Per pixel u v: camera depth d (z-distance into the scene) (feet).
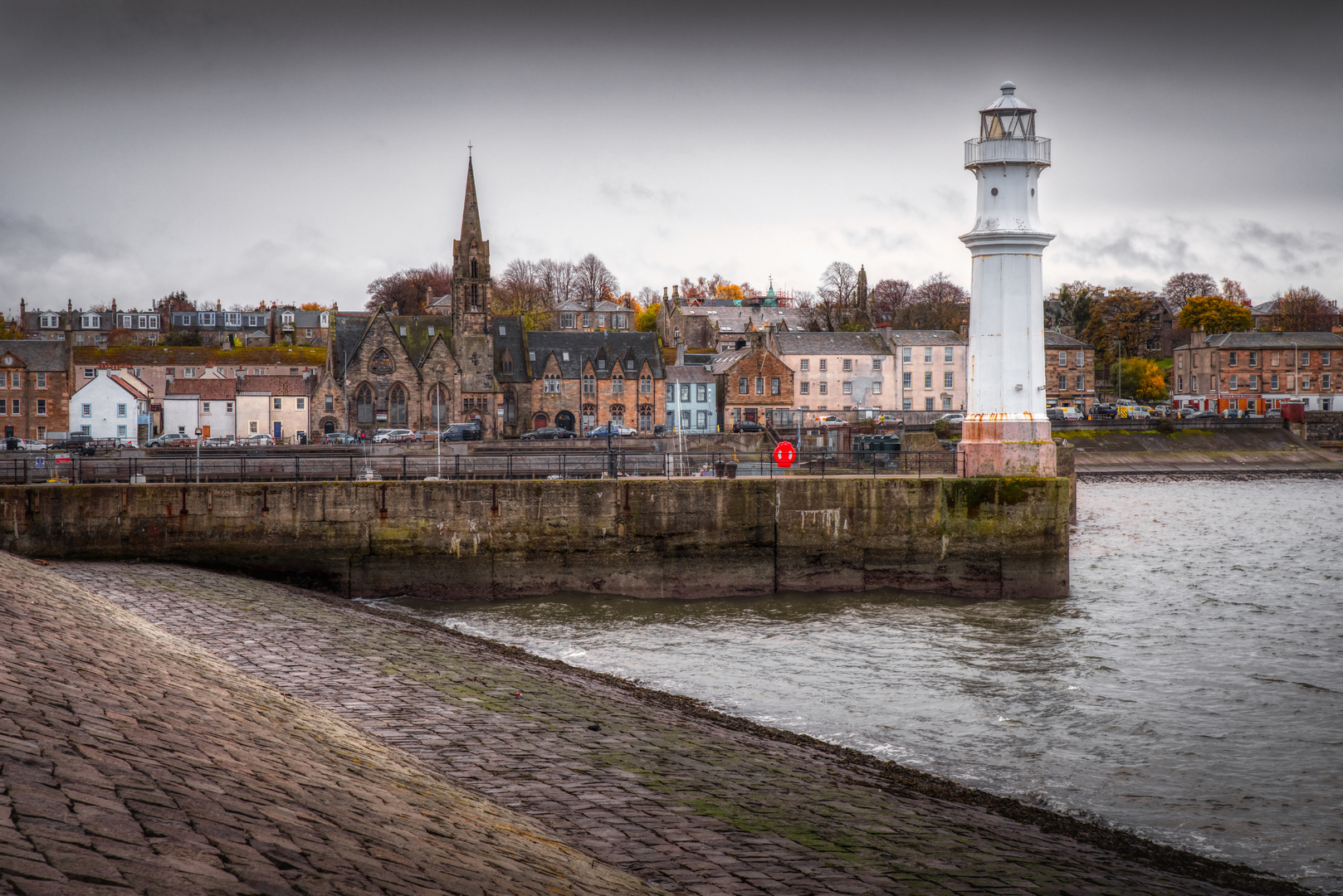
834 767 70.33
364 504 140.87
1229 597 142.51
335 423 361.30
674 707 84.94
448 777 56.39
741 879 45.98
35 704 40.63
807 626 124.26
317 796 40.57
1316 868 59.72
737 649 111.45
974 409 154.40
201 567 138.82
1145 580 156.15
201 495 138.62
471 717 71.41
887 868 49.96
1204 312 622.13
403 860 34.47
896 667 103.71
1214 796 70.64
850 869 48.96
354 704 72.18
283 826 34.30
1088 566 169.37
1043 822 63.77
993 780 72.90
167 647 74.90
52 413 366.22
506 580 143.02
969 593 146.00
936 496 146.51
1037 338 153.28
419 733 65.87
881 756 76.95
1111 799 69.97
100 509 136.98
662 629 122.52
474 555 142.51
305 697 72.59
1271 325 652.89
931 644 114.52
